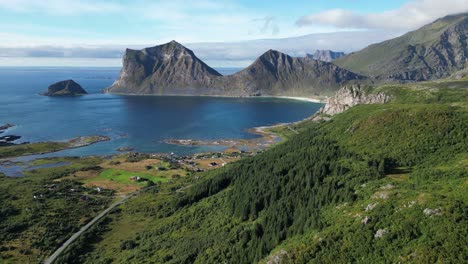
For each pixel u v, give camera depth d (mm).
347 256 88875
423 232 84500
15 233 172875
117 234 175125
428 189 104625
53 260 151375
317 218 113250
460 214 83812
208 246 132125
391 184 118625
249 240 124875
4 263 147375
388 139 176125
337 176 141500
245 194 159250
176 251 137625
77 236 173500
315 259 92062
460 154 142750
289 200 135250
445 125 168875
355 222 99562
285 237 115438
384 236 88500
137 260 140000
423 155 151125
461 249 74938
